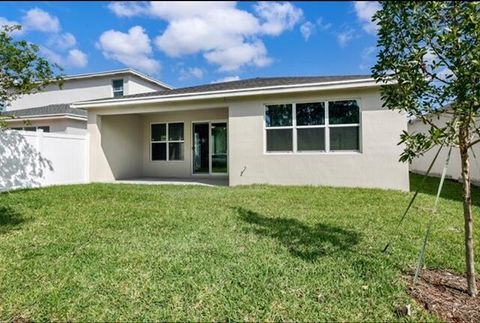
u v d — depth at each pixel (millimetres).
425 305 2576
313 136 9219
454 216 5711
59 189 8641
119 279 3029
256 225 4891
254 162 9750
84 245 4012
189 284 2924
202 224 4965
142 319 2412
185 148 13633
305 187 8773
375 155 8586
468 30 2449
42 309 2557
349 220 5211
